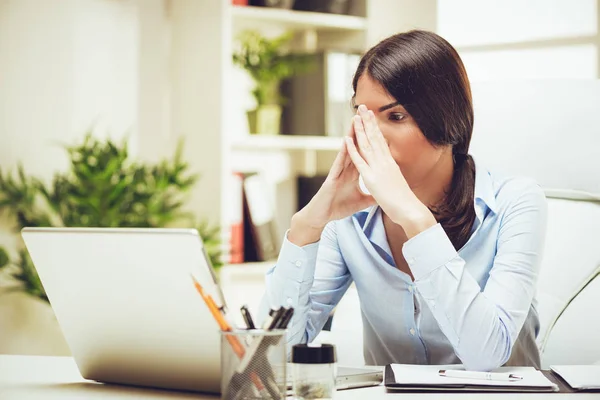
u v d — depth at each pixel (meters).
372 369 1.23
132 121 3.34
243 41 3.35
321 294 1.54
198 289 0.98
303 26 3.50
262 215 3.36
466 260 1.44
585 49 3.37
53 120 3.17
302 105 3.43
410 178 1.38
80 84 3.22
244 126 3.52
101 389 1.17
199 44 3.24
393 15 3.49
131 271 1.05
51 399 1.09
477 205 1.44
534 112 1.90
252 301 3.32
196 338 1.06
